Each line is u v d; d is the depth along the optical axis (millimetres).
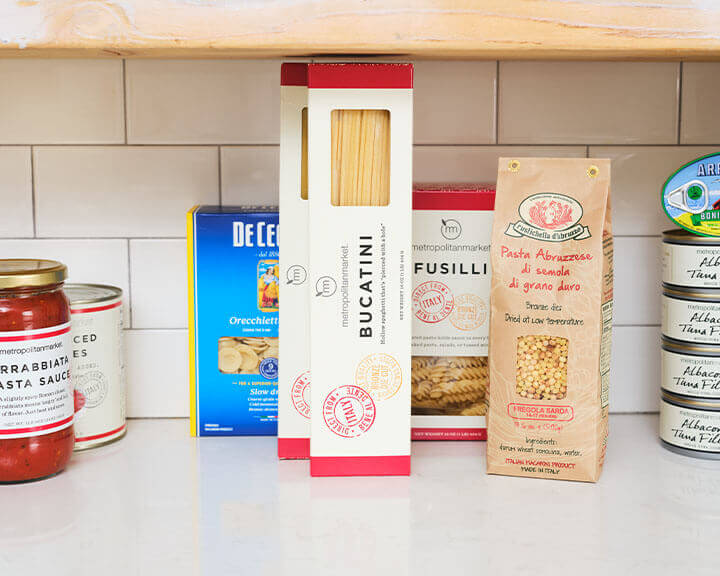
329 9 736
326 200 828
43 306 855
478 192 924
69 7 729
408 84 814
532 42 742
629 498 839
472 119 1064
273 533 769
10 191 1059
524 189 843
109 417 981
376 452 876
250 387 998
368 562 718
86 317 950
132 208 1065
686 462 932
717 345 912
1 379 845
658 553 734
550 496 842
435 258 937
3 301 838
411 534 766
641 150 1071
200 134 1057
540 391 864
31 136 1050
